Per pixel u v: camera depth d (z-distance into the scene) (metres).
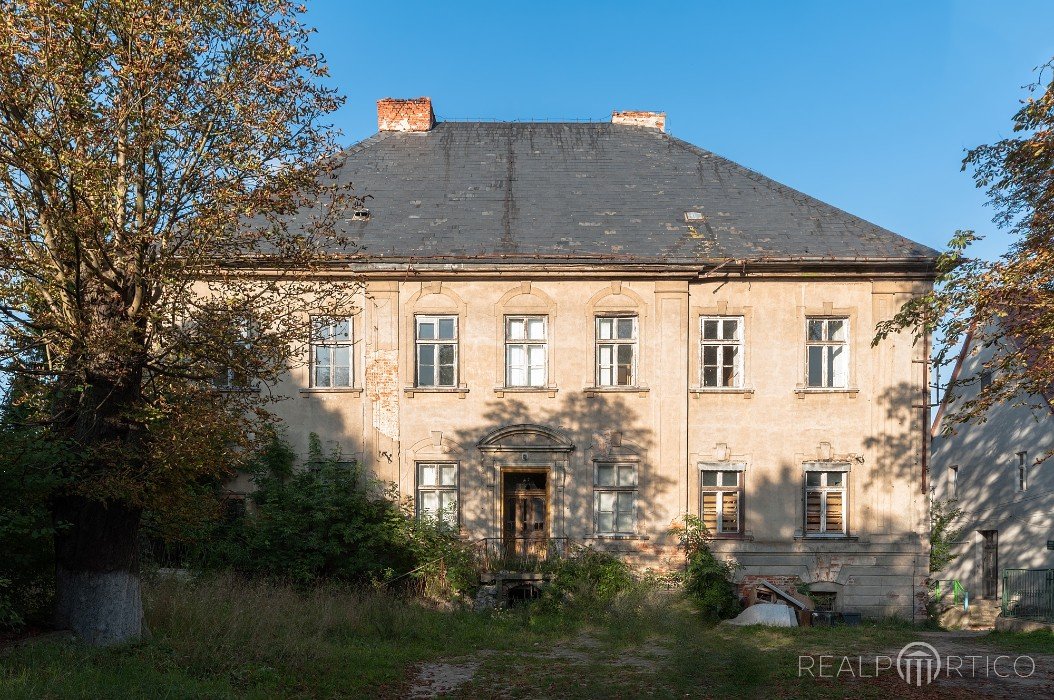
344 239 13.24
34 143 10.10
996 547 27.23
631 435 20.58
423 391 20.59
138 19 10.48
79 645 10.99
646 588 18.41
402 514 19.31
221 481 19.50
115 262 11.10
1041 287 12.73
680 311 20.80
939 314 13.42
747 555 20.34
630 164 24.42
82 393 11.36
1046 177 13.32
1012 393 13.52
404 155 24.62
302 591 17.39
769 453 20.66
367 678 11.70
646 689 11.41
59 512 11.71
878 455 20.66
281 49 11.40
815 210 22.41
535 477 20.97
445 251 20.62
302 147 12.09
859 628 17.75
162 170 11.46
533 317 21.02
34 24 10.21
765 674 11.91
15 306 11.14
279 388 20.50
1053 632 17.25
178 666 10.79
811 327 21.12
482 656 13.88
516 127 26.47
